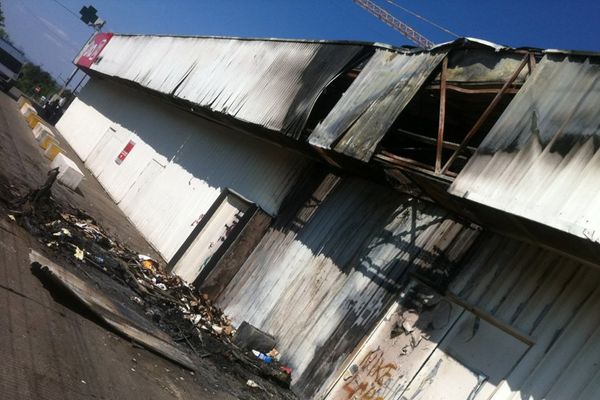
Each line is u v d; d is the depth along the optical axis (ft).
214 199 50.85
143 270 36.86
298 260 37.81
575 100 21.71
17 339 17.06
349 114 33.91
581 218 19.10
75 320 21.36
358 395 28.19
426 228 30.99
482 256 27.17
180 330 29.68
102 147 87.20
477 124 25.68
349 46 39.88
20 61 131.34
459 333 25.86
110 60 98.43
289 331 34.60
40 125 81.87
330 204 39.01
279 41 49.47
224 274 41.55
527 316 23.76
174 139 67.05
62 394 15.84
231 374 28.04
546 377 21.89
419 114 34.78
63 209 39.14
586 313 21.95
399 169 28.73
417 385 26.09
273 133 42.34
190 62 64.64
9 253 23.58
